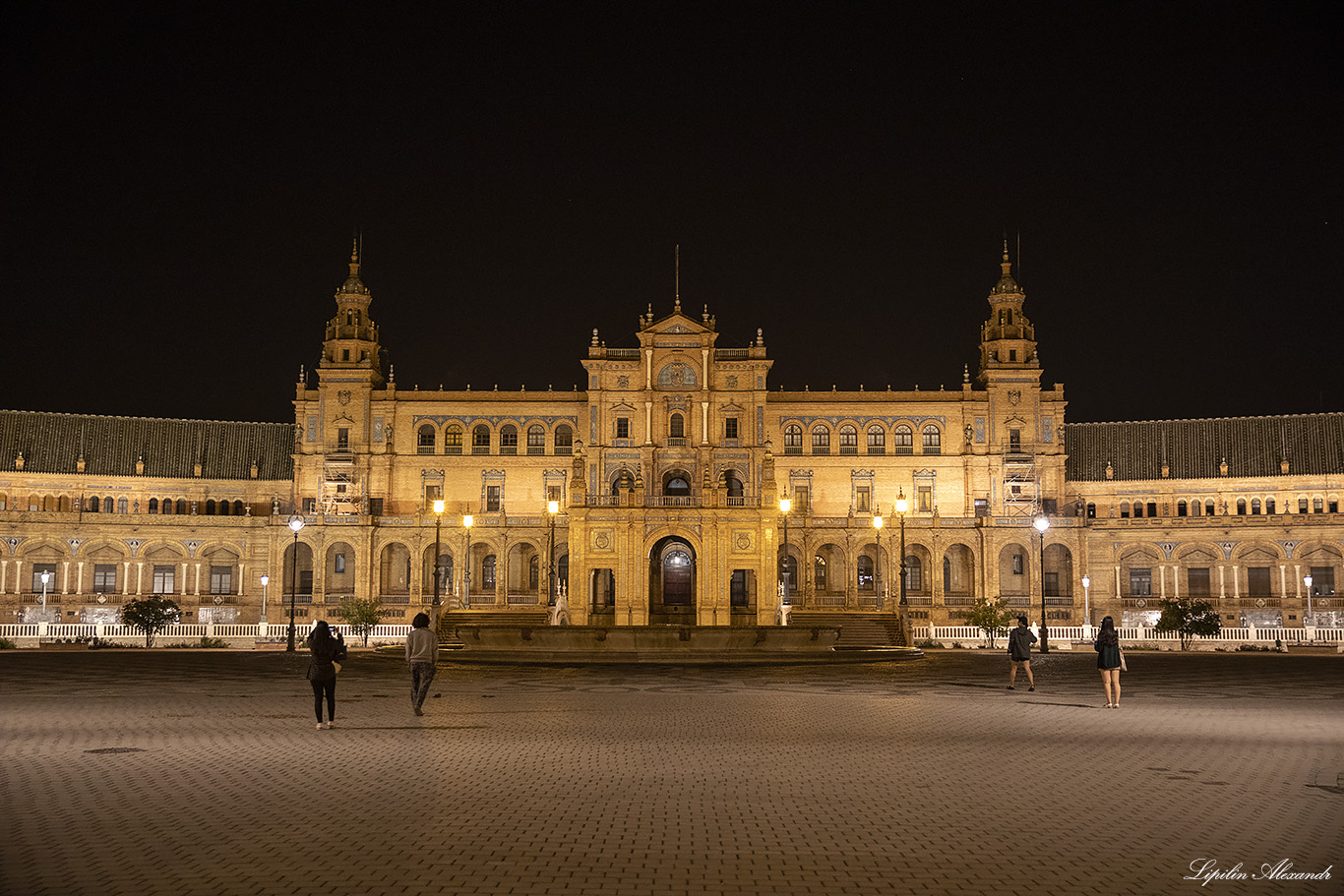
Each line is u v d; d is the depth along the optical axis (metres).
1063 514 119.44
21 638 78.06
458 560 115.00
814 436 120.19
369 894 14.12
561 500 119.25
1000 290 122.56
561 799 19.55
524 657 57.72
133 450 121.50
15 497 115.62
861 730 29.14
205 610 112.75
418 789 20.39
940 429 119.94
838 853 16.08
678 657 57.75
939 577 112.81
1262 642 85.12
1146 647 84.94
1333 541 109.00
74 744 26.00
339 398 119.88
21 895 14.01
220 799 19.47
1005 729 29.52
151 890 14.23
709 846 16.41
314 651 29.38
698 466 115.69
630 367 117.06
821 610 101.62
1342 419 117.50
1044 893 14.36
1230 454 119.38
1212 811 18.78
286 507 122.50
